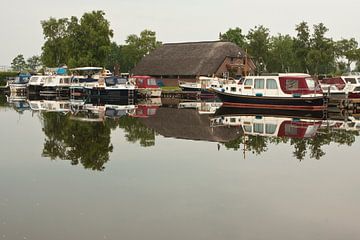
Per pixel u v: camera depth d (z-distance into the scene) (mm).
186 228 9039
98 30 65875
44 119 28484
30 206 10320
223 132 23031
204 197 11070
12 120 27719
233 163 14992
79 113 33312
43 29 71750
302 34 65875
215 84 52656
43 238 8516
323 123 27578
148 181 12516
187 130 23734
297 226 9227
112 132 22469
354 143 19391
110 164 14648
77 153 16562
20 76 64875
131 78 55438
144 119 29281
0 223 9250
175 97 56000
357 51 69500
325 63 67625
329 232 8922
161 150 17375
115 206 10336
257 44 80125
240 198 11023
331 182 12664
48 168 14047
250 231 8930
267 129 24375
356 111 36906
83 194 11242
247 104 38344
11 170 13766
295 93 36125
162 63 72500
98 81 52031
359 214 9961
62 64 71938
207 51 69875
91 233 8766
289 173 13680
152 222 9359
